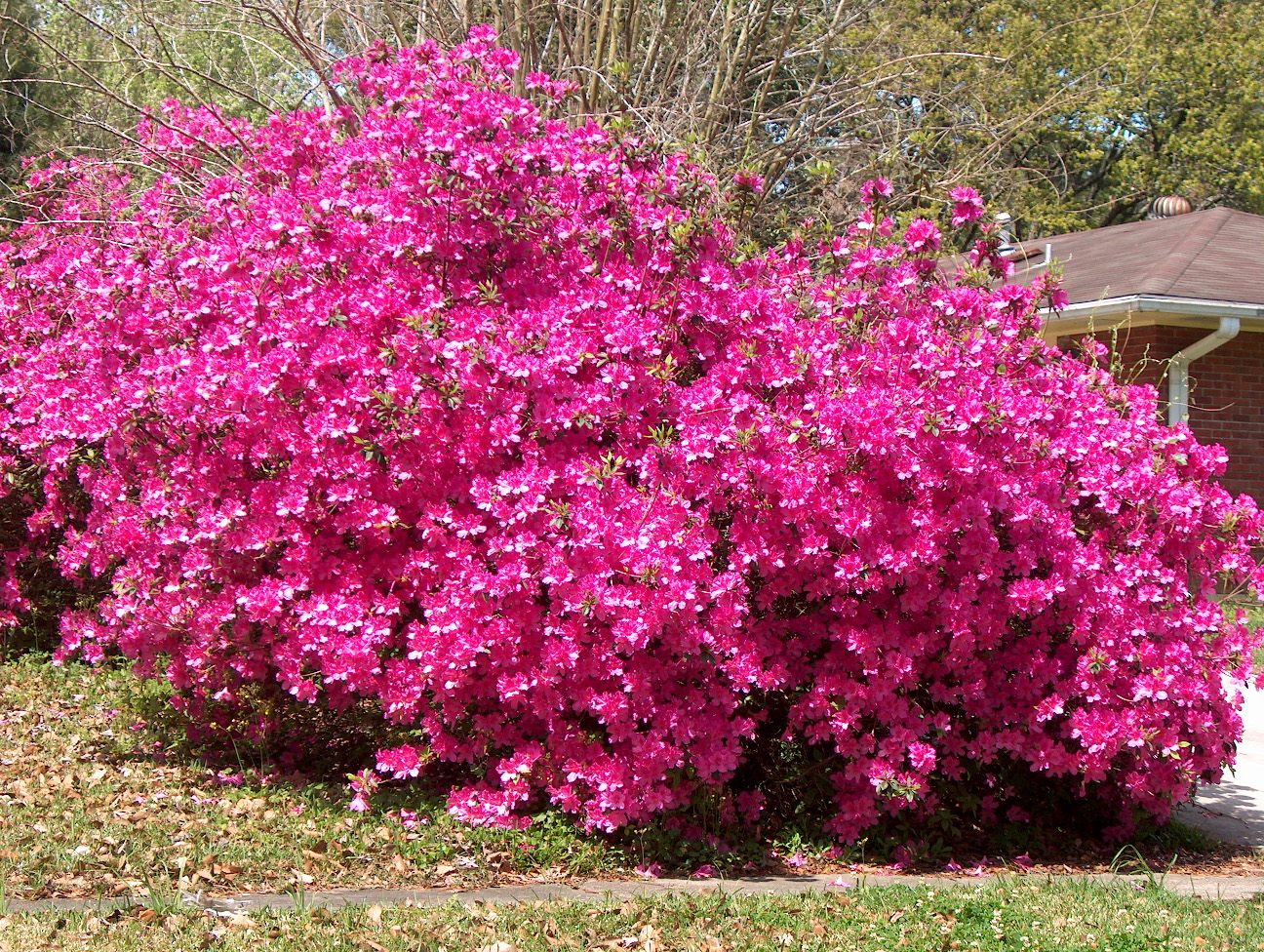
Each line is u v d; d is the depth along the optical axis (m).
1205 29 24.92
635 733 5.10
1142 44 23.52
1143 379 12.52
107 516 6.71
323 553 5.64
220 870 4.68
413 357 5.32
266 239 5.80
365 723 6.14
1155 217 16.84
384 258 5.84
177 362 6.00
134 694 7.22
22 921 3.96
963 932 4.34
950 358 5.46
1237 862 5.75
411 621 5.52
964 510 5.30
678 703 5.21
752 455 5.21
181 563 5.89
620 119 6.07
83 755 6.38
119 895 4.36
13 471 8.45
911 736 5.30
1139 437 6.00
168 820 5.29
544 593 5.32
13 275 8.80
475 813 5.24
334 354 5.46
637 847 5.20
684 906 4.51
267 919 4.16
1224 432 12.77
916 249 5.89
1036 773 5.92
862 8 12.96
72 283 8.53
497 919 4.27
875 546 5.18
